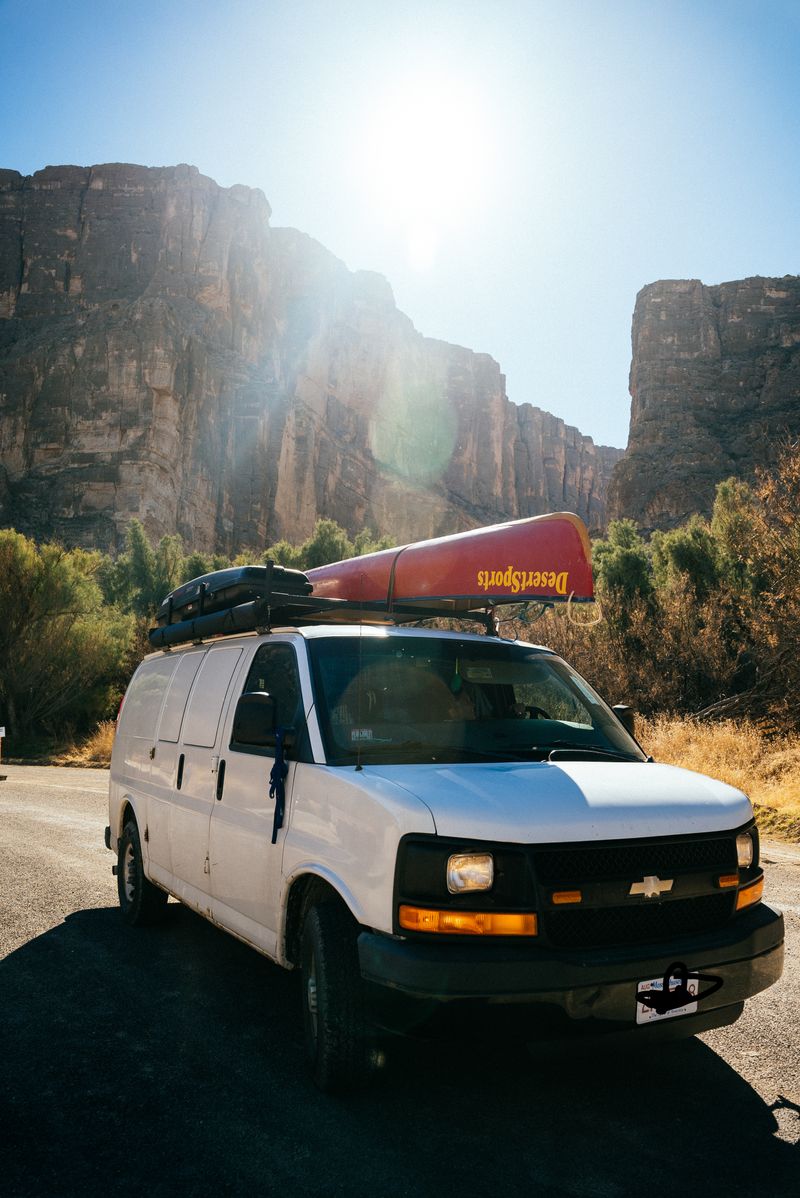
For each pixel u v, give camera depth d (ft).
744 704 64.23
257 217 469.16
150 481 317.63
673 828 11.07
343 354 533.96
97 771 71.72
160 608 21.88
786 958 17.52
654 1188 9.20
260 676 15.31
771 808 36.63
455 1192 9.11
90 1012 14.67
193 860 16.39
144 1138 10.34
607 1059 12.64
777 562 65.00
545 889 10.16
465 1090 11.60
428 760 12.53
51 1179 9.45
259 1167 9.64
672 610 75.31
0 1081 11.97
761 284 395.96
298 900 12.84
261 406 406.41
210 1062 12.56
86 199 458.50
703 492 317.42
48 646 103.45
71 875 25.93
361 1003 11.14
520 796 10.85
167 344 336.49
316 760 12.62
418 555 16.47
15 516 305.73
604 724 14.87
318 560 161.89
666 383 373.61
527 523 15.67
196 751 16.94
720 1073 12.17
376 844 10.75
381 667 14.05
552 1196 9.04
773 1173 9.51
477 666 14.78
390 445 566.77
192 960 17.71
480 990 9.69
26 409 331.57
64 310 436.76
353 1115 10.88
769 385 362.33
